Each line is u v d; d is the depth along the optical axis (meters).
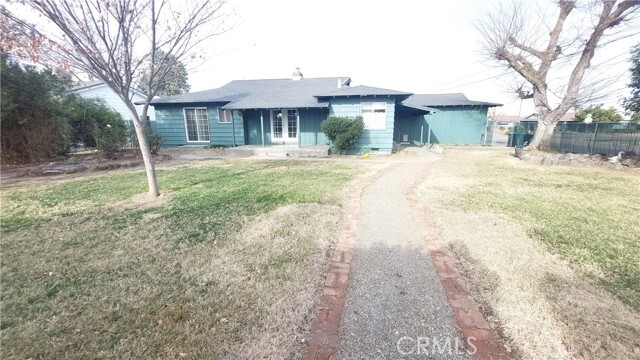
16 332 2.05
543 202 5.21
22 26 3.84
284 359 1.81
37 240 3.63
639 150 9.77
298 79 18.28
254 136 15.26
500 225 4.05
